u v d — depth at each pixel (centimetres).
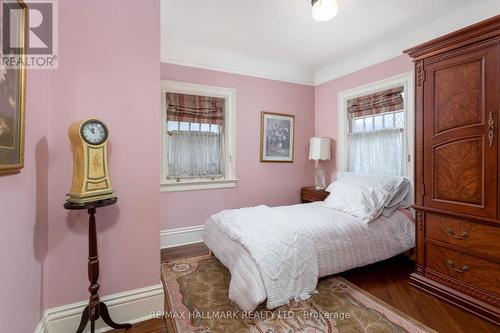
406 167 289
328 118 393
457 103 188
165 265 266
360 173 337
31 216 130
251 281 180
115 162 166
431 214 208
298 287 195
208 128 344
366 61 333
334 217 248
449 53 192
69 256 156
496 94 168
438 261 205
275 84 385
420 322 173
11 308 110
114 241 168
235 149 358
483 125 175
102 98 161
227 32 287
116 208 167
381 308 189
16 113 108
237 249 205
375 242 238
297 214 258
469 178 183
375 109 324
